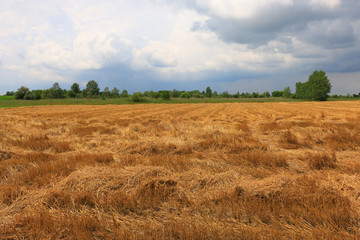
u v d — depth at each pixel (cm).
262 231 289
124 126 1440
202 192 411
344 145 752
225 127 1234
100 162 618
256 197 374
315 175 482
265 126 1254
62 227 305
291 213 327
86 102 7775
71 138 1016
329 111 2642
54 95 12069
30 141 885
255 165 576
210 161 596
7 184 448
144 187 407
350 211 324
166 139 872
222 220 319
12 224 316
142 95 12094
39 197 392
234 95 16312
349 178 436
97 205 369
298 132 993
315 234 280
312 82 9944
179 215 346
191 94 15788
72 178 436
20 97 10800
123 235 283
